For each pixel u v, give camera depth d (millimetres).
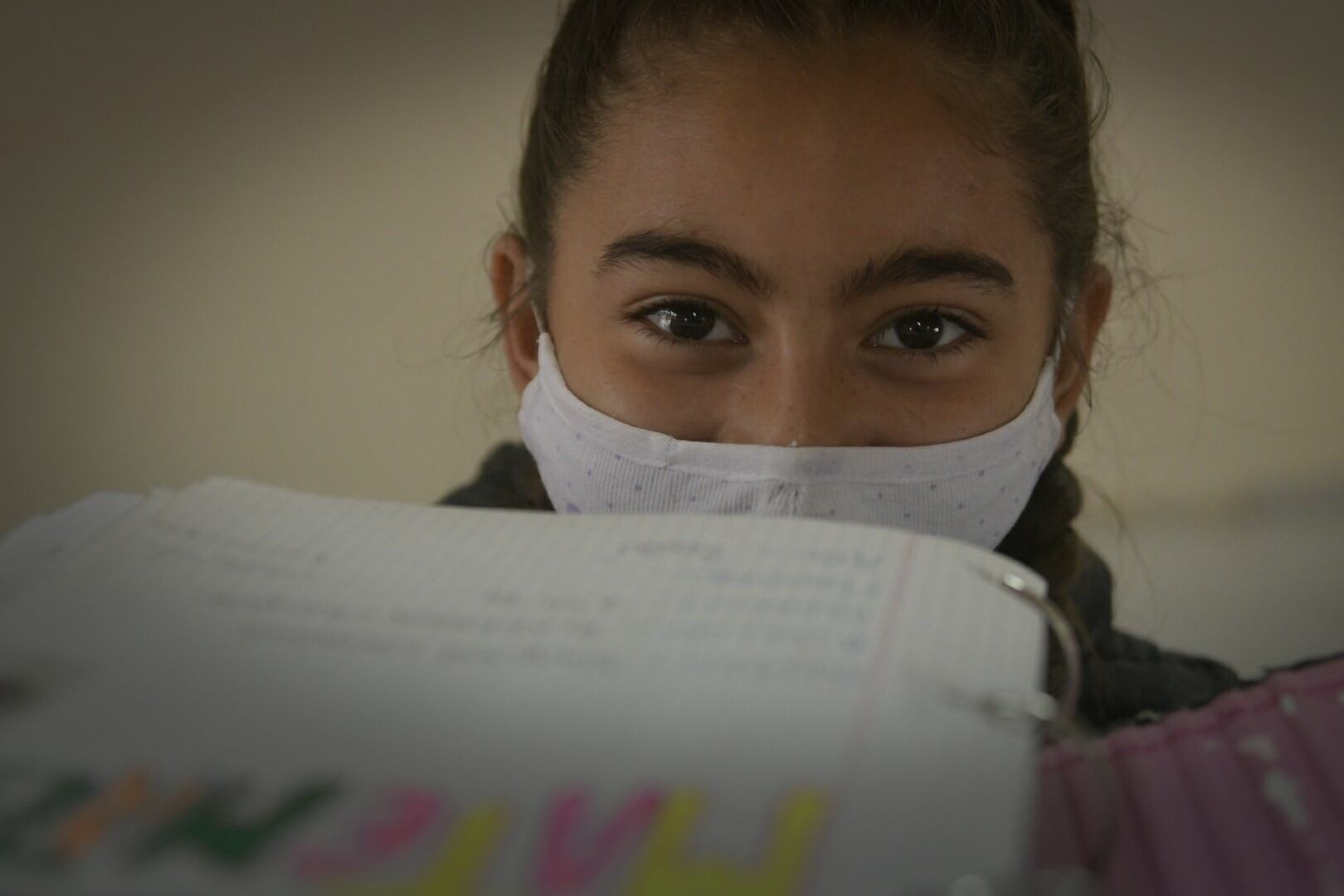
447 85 1211
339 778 295
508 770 296
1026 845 284
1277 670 503
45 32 1170
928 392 595
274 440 1189
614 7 671
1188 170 1177
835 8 597
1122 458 1163
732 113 573
